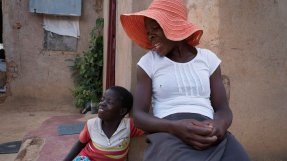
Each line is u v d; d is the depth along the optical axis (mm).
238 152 1498
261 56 2611
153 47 1812
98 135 2219
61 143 3818
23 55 7066
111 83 4656
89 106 6316
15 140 4910
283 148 2785
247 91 2637
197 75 1694
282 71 2682
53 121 5191
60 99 7246
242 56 2570
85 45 7184
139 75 1747
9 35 6977
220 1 2449
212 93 1783
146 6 2254
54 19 7012
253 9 2523
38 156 3393
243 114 2664
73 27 7090
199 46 2479
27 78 7133
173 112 1639
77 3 6898
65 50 7152
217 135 1490
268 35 2598
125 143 2223
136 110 1678
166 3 1697
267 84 2670
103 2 6945
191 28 1702
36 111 6828
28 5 6918
